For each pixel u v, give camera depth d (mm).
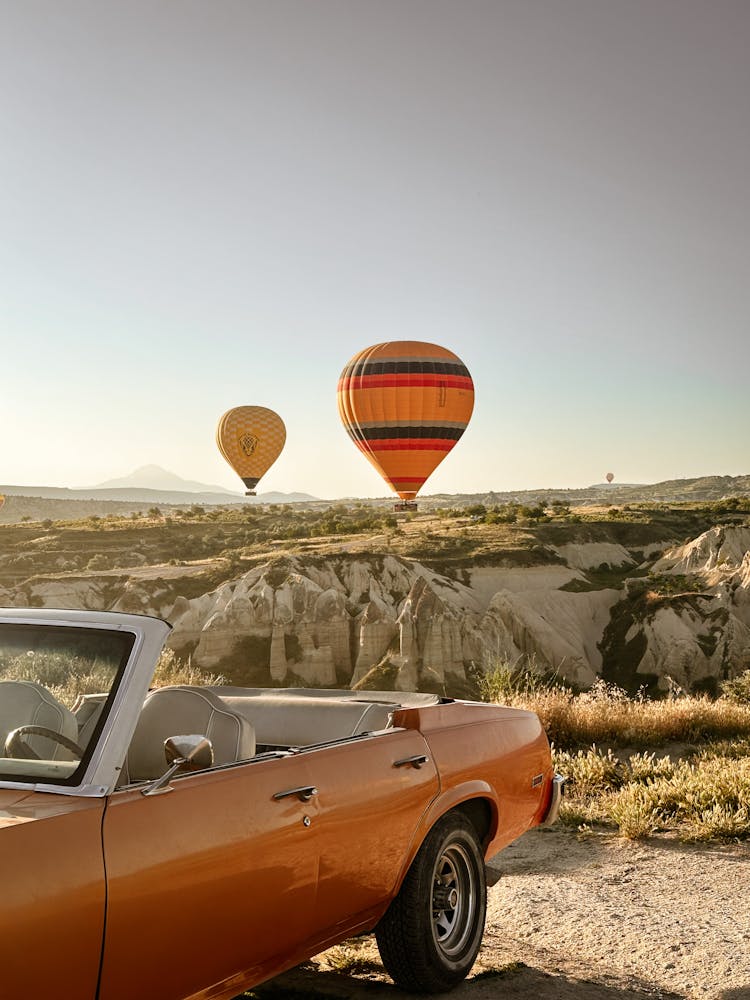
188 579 95438
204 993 3428
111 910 2957
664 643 82812
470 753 4824
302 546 118625
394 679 71438
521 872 6918
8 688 3523
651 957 5070
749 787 8398
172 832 3217
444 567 97500
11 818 2898
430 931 4367
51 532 152000
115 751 3268
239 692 5387
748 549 99750
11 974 2684
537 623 83688
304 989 4410
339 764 4023
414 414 65188
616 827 8289
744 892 6297
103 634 3594
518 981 4637
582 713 13305
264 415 111875
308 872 3744
